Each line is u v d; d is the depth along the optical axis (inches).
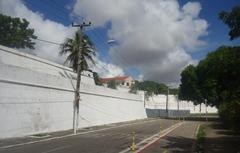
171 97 4419.3
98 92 2003.0
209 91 2628.0
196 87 3016.7
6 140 986.7
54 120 1401.3
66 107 1534.2
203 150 854.5
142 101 3371.1
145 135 1309.1
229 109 994.7
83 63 1528.1
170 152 825.5
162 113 4160.9
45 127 1317.7
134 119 2928.2
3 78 1051.9
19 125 1131.3
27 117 1184.8
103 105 2087.8
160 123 2320.4
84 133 1337.4
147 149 872.3
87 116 1795.0
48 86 1355.8
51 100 1381.6
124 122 2390.5
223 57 1016.2
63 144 914.1
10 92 1089.4
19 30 2388.0
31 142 951.0
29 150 767.1
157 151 838.5
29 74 1208.2
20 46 2407.7
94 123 1897.1
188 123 2367.1
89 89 1849.2
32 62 1605.6
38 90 1274.6
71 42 1529.3
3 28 2315.5
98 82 2974.9
